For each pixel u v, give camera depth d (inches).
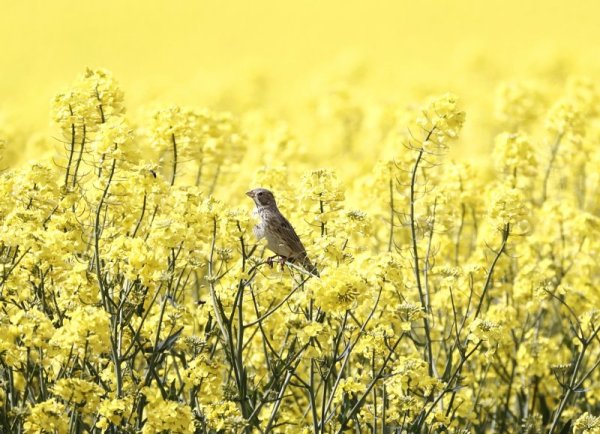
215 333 660.7
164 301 584.7
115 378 574.2
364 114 1723.7
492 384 810.2
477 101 2081.7
